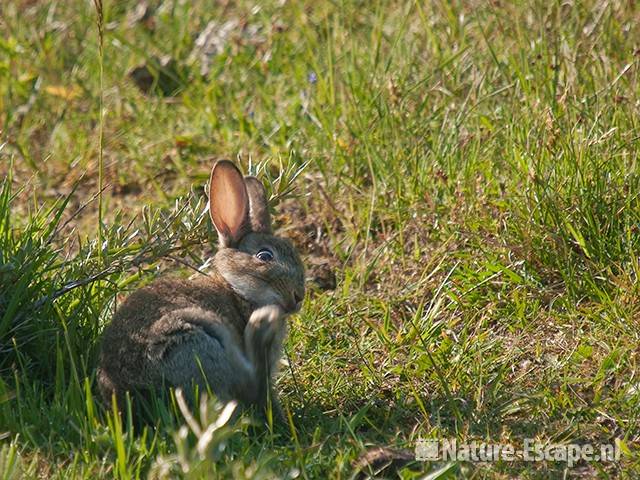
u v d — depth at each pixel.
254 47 15.91
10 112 15.23
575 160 11.26
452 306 10.99
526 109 12.16
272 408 9.35
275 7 16.72
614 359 9.84
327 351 10.51
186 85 15.62
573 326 10.41
